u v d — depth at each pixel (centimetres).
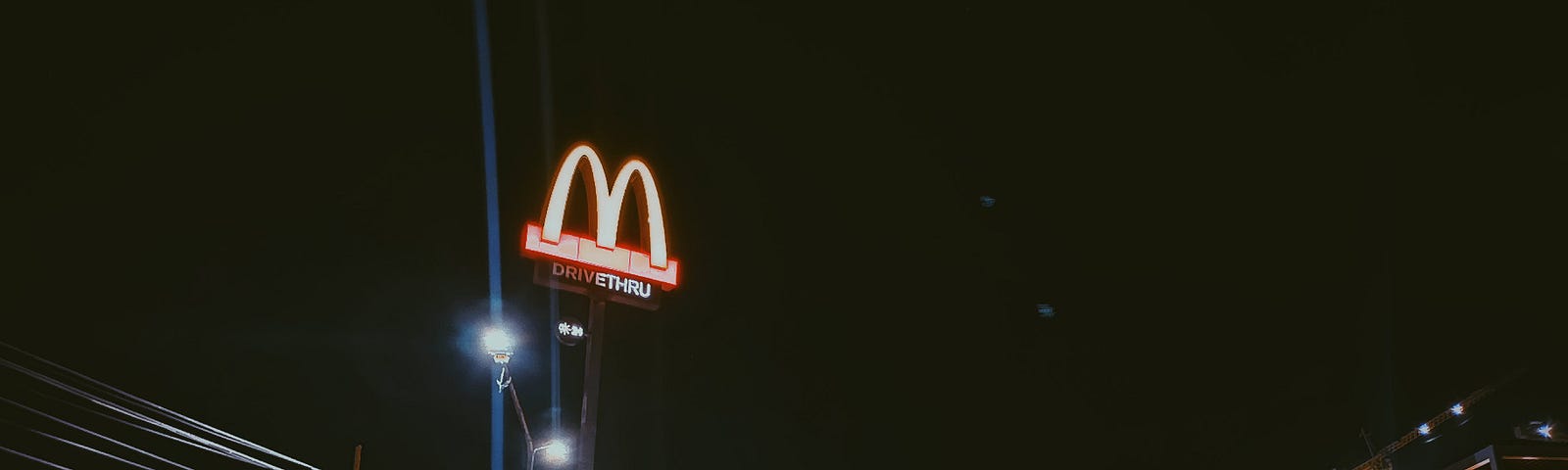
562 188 1909
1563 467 1919
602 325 1819
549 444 1762
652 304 1891
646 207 2009
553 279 1812
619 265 1895
